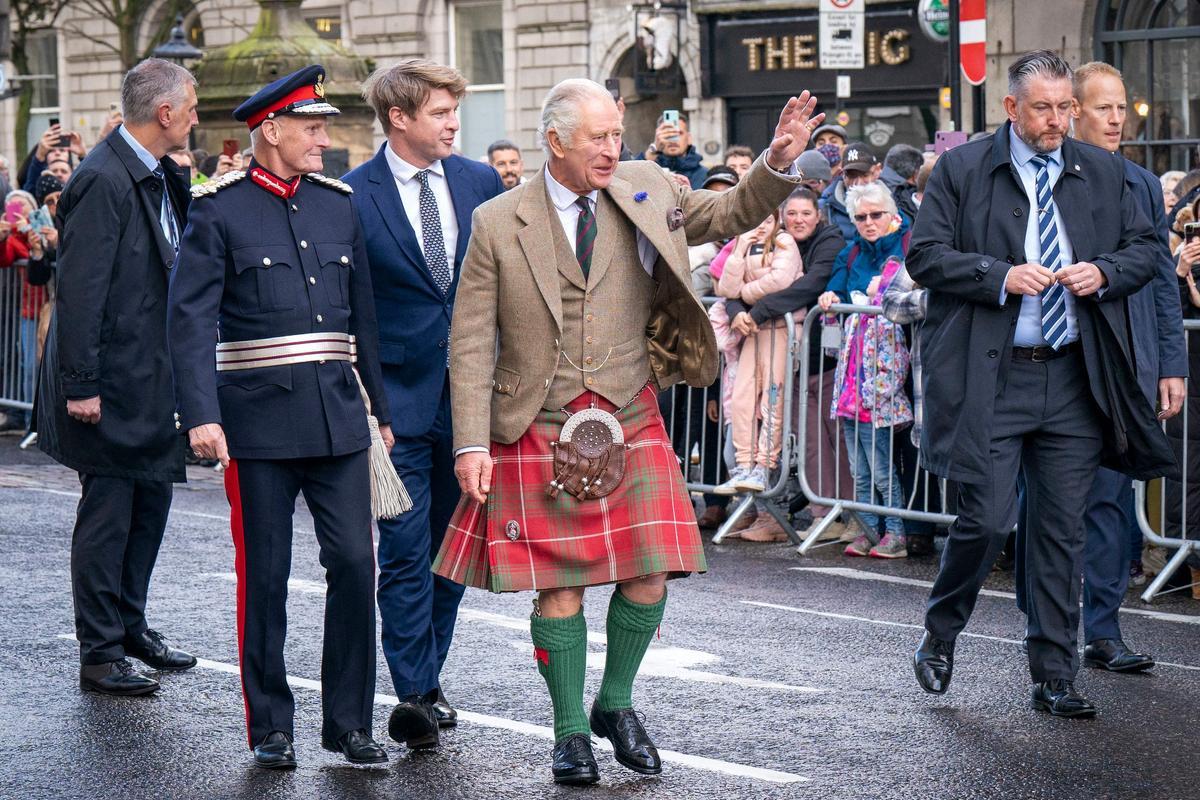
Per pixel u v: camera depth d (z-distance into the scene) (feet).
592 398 22.75
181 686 27.78
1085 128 28.96
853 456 41.22
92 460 27.27
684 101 110.52
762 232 42.68
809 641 31.19
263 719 23.44
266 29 70.85
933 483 39.96
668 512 22.67
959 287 26.04
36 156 62.08
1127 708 26.50
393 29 126.00
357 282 24.08
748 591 36.14
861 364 40.57
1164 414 28.32
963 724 25.46
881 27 100.68
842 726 25.35
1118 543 29.30
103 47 139.44
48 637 31.04
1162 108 85.66
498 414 22.84
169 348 22.99
